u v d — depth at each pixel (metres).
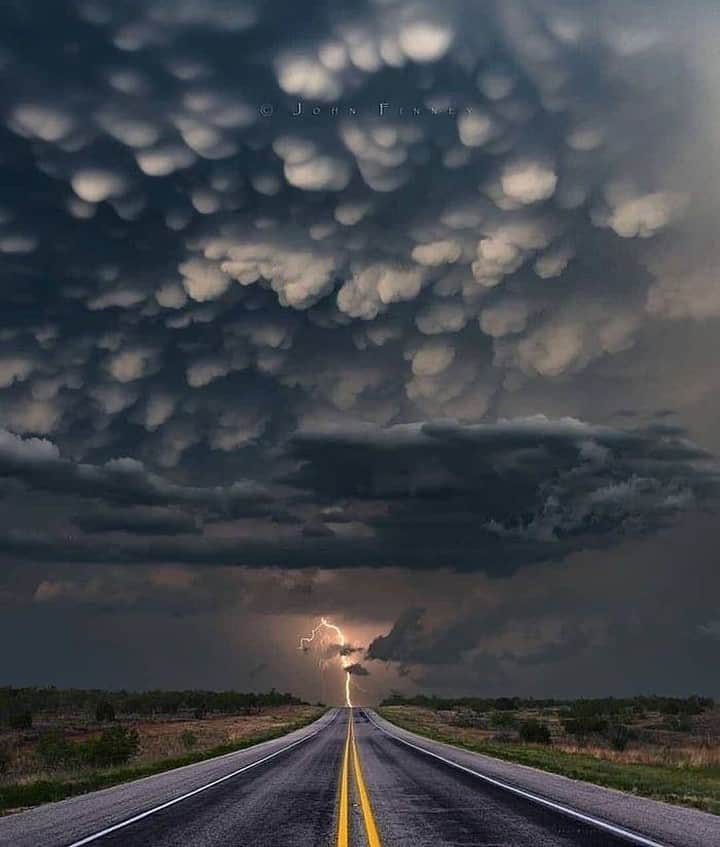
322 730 67.00
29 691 129.75
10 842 12.59
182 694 146.25
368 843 12.08
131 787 22.17
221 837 12.79
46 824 14.78
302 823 14.40
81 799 19.22
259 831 13.44
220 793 19.98
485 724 89.81
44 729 80.88
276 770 27.45
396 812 15.90
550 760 31.89
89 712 121.62
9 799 18.81
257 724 89.81
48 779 24.75
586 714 104.69
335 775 25.20
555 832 13.09
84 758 36.66
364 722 87.06
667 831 13.15
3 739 66.12
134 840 12.55
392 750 39.19
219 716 125.38
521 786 21.41
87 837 12.97
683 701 104.94
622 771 27.14
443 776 24.70
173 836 12.92
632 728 72.31
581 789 20.59
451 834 12.96
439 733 61.69
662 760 35.91
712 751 40.91
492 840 12.32
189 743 50.09
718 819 14.65
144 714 129.88
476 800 18.00
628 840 12.23
